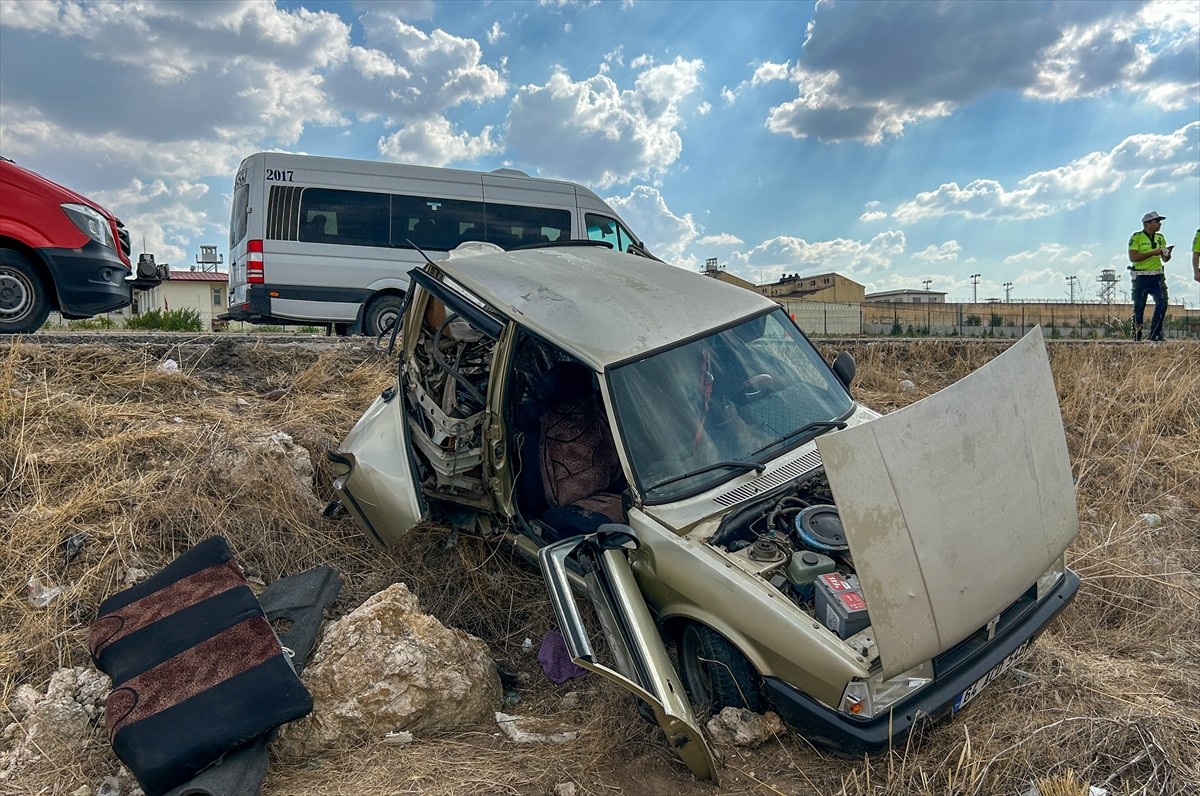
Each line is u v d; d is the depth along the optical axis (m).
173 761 3.02
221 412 6.09
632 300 4.56
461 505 5.03
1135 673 3.97
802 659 3.07
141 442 5.37
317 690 3.57
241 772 3.12
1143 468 6.86
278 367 7.41
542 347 4.94
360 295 10.87
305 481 5.56
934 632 3.01
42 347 6.33
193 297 44.50
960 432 3.29
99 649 3.61
